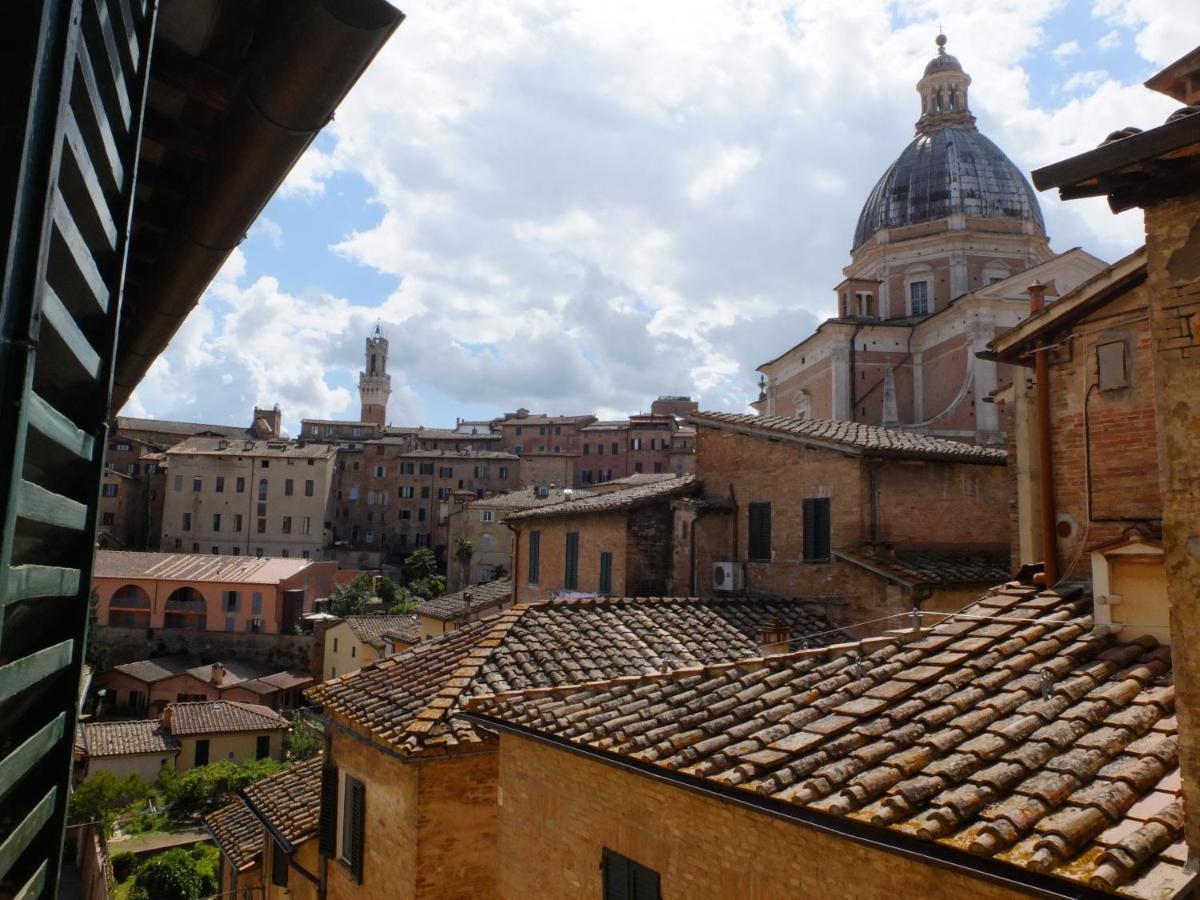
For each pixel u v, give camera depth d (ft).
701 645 46.01
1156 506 25.93
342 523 331.36
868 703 23.02
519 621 44.88
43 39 7.27
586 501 79.97
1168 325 15.53
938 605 51.57
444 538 313.32
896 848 17.06
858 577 54.60
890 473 57.06
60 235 8.50
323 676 183.73
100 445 11.06
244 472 300.81
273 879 55.31
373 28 10.83
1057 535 28.96
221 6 13.11
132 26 11.02
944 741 19.72
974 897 16.93
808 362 152.35
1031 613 26.27
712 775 21.68
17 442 7.18
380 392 490.90
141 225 18.03
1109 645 23.29
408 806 35.32
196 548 296.92
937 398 135.44
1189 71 20.65
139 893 98.73
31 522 8.45
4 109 7.05
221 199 15.08
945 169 149.59
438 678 41.09
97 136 9.66
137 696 190.19
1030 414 34.88
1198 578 14.93
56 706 10.26
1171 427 15.40
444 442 359.25
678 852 24.26
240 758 149.69
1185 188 15.33
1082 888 14.66
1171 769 17.33
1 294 6.89
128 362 23.98
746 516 65.05
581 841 28.12
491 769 35.96
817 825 18.62
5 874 8.34
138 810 130.93
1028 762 18.28
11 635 8.59
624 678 31.19
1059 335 29.40
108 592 214.69
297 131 12.91
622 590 67.56
